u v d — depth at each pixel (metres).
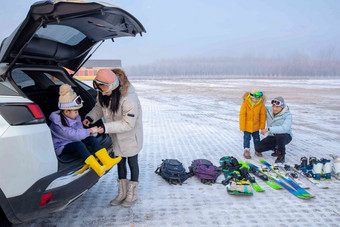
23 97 1.82
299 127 7.37
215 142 5.66
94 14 1.90
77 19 2.03
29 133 1.71
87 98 3.00
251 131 4.50
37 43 2.23
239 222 2.53
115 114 2.44
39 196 1.76
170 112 10.16
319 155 4.77
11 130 1.64
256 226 2.46
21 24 1.66
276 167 3.90
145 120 8.39
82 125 2.44
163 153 4.84
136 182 2.81
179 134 6.42
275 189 3.34
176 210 2.75
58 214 2.62
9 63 2.01
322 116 9.25
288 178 3.59
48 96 2.90
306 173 3.70
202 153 4.85
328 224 2.51
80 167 2.11
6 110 1.66
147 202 2.93
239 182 3.20
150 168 4.05
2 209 1.64
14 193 1.65
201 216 2.63
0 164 1.59
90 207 2.79
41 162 1.76
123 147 2.58
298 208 2.82
